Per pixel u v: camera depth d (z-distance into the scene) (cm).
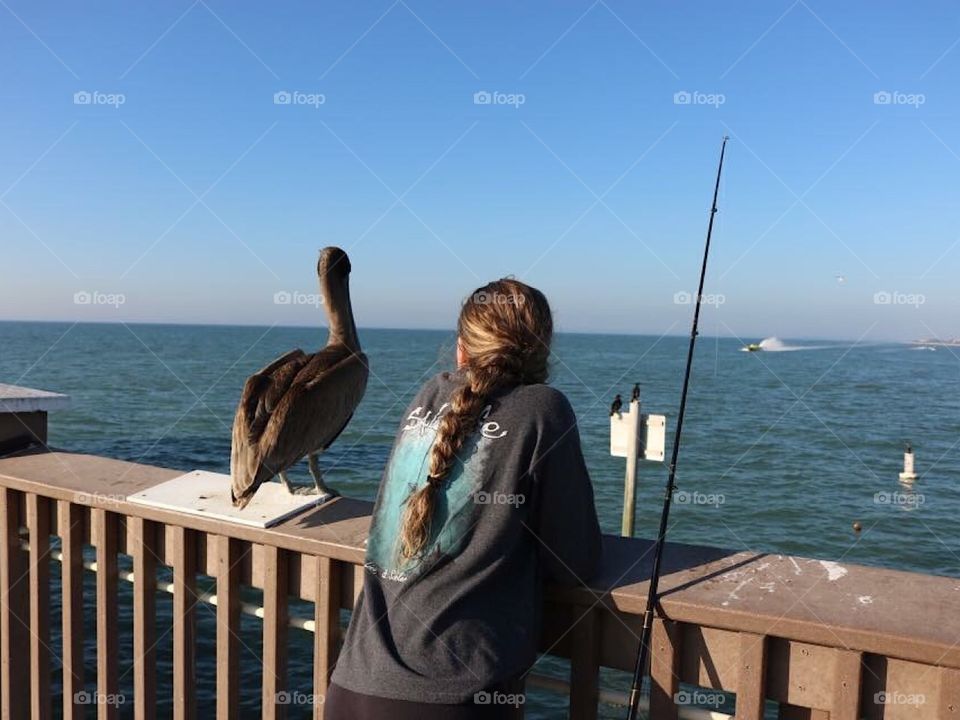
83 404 3416
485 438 198
